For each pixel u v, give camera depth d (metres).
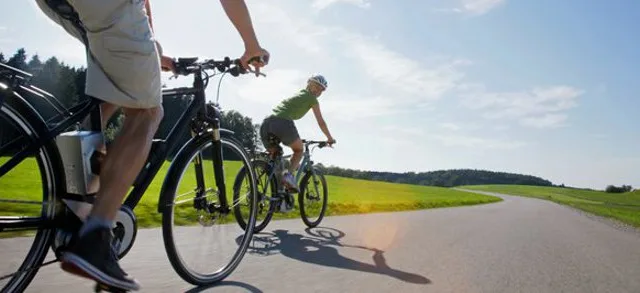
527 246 4.64
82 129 1.74
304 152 5.22
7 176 1.56
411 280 2.79
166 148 2.05
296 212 6.60
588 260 3.99
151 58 1.56
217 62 2.16
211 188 2.47
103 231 1.47
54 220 1.63
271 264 2.96
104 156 1.70
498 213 11.78
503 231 6.14
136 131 1.62
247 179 2.96
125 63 1.50
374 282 2.68
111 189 1.53
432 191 44.84
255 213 2.77
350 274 2.84
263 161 4.45
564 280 3.10
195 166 2.39
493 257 3.79
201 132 2.39
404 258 3.51
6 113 1.47
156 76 1.61
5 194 1.55
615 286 3.04
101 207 1.50
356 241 4.25
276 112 4.67
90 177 1.65
